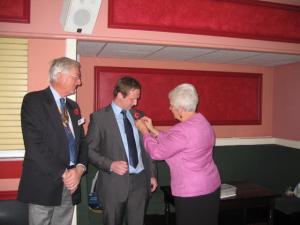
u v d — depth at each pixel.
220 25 2.93
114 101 2.25
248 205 2.79
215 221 1.84
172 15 2.78
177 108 1.85
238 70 4.13
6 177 2.43
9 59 2.44
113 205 2.12
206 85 3.97
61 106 1.89
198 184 1.75
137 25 2.68
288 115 4.02
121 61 3.64
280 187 3.74
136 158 2.21
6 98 2.43
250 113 4.20
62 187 1.85
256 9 3.05
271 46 3.15
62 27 2.47
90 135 2.15
